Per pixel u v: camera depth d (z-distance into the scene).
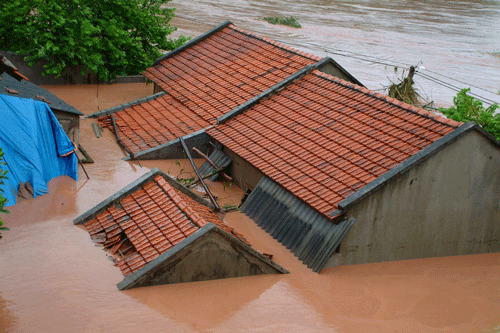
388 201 14.51
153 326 10.80
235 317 11.55
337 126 17.70
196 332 10.80
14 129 16.31
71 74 28.36
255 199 17.03
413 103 32.97
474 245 16.70
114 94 28.19
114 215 14.56
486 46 61.94
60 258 12.95
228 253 12.81
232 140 19.41
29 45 26.23
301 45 48.97
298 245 14.90
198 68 25.61
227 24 28.36
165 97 24.58
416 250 15.71
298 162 16.88
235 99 21.88
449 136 14.55
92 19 28.20
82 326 10.55
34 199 16.17
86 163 19.44
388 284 14.02
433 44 59.28
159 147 20.41
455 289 14.25
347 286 13.60
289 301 12.52
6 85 17.52
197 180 19.11
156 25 31.67
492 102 38.44
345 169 15.67
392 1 91.62
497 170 15.70
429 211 15.33
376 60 47.19
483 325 12.58
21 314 10.72
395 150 15.48
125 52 30.38
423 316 12.67
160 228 13.55
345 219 14.16
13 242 13.52
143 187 15.27
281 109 20.02
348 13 73.44
